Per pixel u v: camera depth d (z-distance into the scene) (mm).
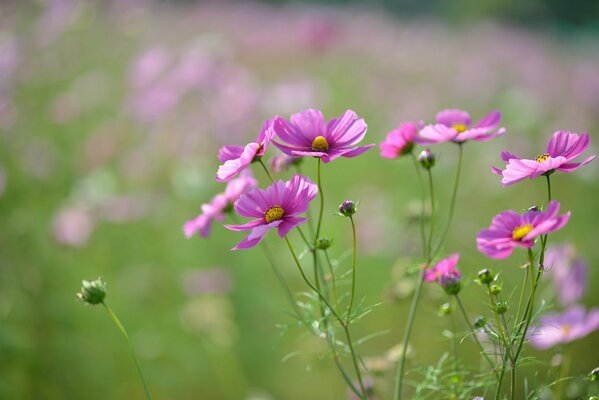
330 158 936
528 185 2492
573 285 1155
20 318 1562
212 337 1555
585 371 1376
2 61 2348
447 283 956
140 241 1950
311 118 969
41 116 2383
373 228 1851
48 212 1901
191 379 1626
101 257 1851
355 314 949
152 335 1658
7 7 2650
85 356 1549
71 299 1628
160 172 2145
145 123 2291
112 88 2615
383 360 1110
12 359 1467
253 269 1870
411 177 2414
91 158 2145
